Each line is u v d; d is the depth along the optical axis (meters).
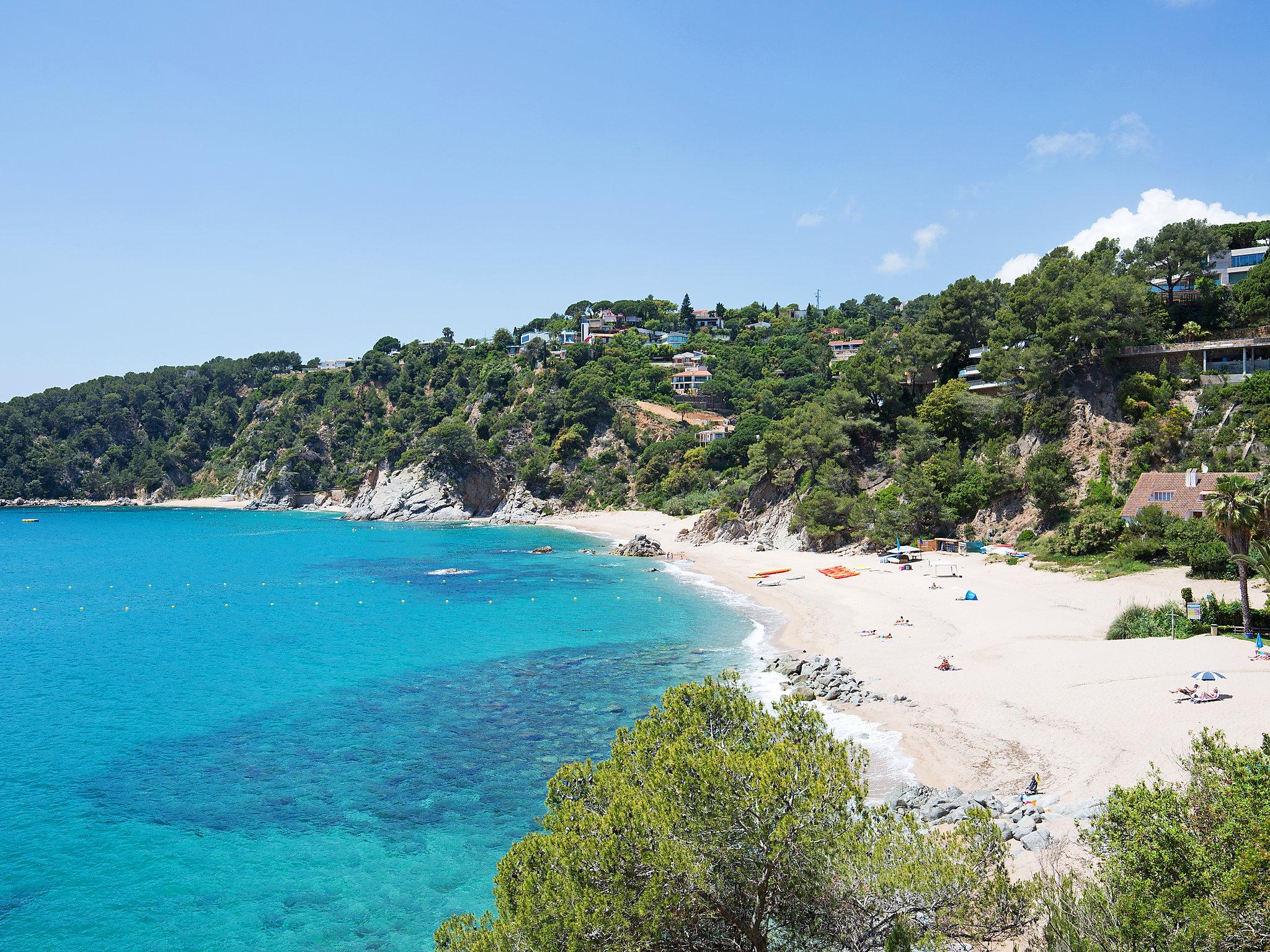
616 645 67.38
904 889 18.59
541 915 18.23
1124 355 95.25
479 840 34.97
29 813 38.06
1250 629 49.69
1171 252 100.88
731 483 145.75
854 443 118.31
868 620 68.81
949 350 117.12
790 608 78.56
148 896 31.22
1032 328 105.88
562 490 184.38
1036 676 47.53
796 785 19.23
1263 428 79.56
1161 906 17.20
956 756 38.56
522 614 82.00
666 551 124.31
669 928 18.75
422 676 59.41
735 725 23.64
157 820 37.19
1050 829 29.02
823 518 108.38
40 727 49.66
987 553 89.75
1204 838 18.33
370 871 32.62
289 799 39.16
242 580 108.88
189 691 56.78
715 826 18.92
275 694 55.75
